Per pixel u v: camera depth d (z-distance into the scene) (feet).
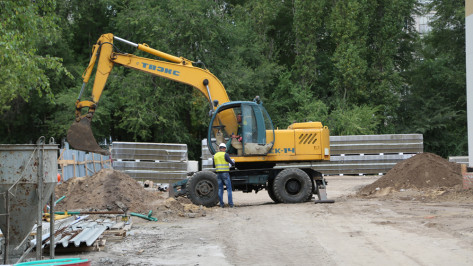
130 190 52.54
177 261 26.66
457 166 64.95
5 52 42.80
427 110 163.22
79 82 131.54
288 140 57.93
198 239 33.71
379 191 63.67
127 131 130.62
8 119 133.69
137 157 91.71
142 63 57.98
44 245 28.55
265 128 57.11
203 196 54.44
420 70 172.04
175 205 50.83
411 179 63.36
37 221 24.00
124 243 32.50
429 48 185.68
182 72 58.80
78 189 52.60
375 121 141.38
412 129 159.02
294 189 56.03
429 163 64.08
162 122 129.70
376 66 151.43
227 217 45.78
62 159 64.95
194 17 127.34
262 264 25.62
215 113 57.11
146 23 127.75
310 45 149.48
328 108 141.59
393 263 24.56
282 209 50.06
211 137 58.08
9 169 23.73
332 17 147.13
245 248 30.07
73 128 52.01
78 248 29.55
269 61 157.07
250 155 56.90
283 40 175.32
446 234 31.76
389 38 151.43
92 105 53.83
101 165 93.81
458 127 163.53
